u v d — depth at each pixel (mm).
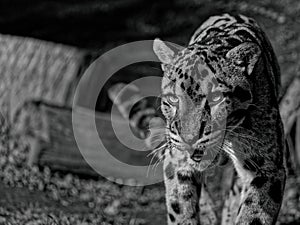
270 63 8570
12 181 12430
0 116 14570
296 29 22375
